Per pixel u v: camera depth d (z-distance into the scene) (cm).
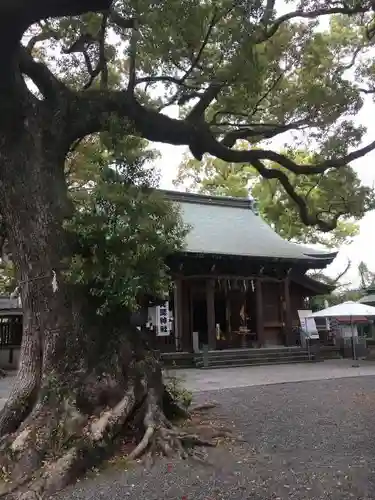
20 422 604
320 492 461
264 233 2352
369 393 1043
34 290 624
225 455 585
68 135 699
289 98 972
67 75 995
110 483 504
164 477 513
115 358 628
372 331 2742
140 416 622
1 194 645
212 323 1938
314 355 1934
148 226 602
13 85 617
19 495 483
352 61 1101
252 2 752
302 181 1222
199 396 1059
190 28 758
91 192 632
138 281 588
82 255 611
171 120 796
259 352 1908
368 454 580
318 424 749
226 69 804
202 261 1939
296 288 2261
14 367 1925
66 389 594
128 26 789
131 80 757
